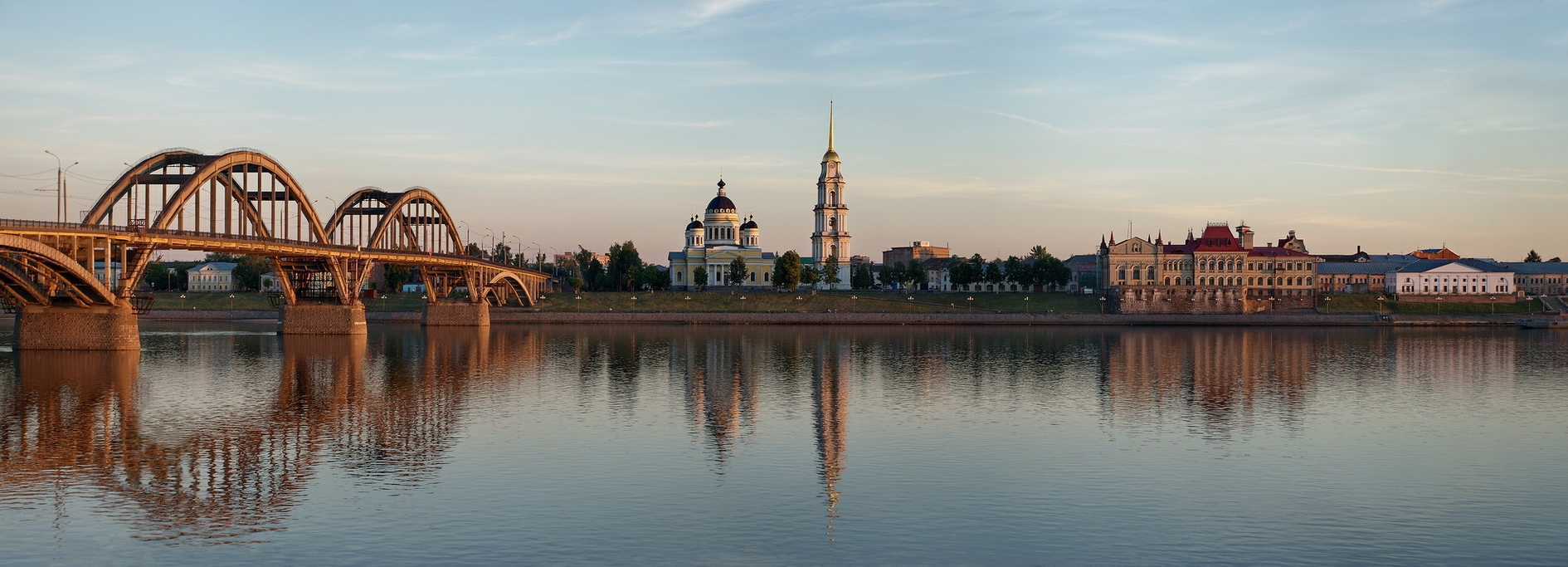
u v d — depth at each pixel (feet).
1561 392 280.72
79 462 172.96
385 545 128.16
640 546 128.57
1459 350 429.38
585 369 335.88
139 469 167.43
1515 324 632.38
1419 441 201.26
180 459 175.42
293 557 123.24
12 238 272.31
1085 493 156.35
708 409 238.89
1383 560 125.29
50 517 138.62
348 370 322.34
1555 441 201.87
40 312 344.90
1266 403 255.29
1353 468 174.81
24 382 276.21
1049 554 127.24
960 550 128.47
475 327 597.52
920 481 163.22
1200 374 327.88
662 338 503.61
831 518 141.79
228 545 127.34
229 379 293.64
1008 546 130.00
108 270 353.31
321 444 189.88
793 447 190.70
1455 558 126.41
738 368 343.46
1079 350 426.92
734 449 188.55
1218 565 123.65
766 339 500.74
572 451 185.16
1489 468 175.32
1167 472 171.32
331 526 135.44
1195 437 203.62
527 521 139.03
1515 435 208.54
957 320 641.40
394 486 156.97
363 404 242.99
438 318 605.73
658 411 235.20
